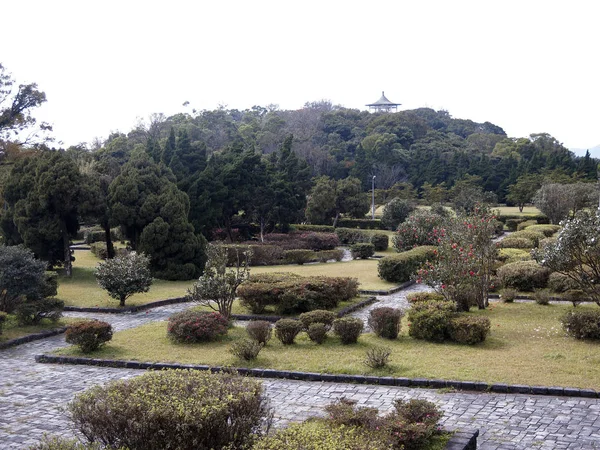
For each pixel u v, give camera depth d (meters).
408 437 7.00
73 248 34.97
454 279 15.48
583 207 41.75
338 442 5.78
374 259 31.14
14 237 23.72
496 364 10.88
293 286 16.58
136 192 24.00
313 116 91.25
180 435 5.97
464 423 8.40
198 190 33.53
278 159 43.44
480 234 16.12
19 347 13.82
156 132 63.28
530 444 7.66
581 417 8.54
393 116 85.94
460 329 12.51
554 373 10.25
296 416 8.91
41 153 26.00
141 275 18.22
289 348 12.62
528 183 53.00
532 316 15.03
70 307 18.03
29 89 29.19
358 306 17.59
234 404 6.31
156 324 15.49
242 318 16.31
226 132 74.81
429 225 28.69
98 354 12.52
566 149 79.38
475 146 82.56
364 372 10.75
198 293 15.05
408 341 12.96
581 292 16.81
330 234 36.56
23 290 15.87
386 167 63.88
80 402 6.62
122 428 6.16
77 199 23.05
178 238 23.73
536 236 28.62
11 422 8.84
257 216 37.12
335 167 68.81
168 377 6.99
